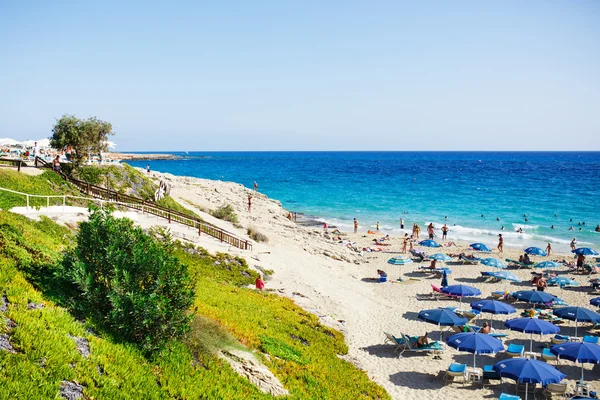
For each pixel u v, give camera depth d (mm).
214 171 184000
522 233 60250
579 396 19672
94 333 12305
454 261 45219
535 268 42312
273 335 19188
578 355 19922
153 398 11062
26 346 10266
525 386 20375
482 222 68062
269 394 14211
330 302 29406
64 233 22703
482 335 21734
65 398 9484
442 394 19719
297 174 166125
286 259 37312
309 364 17953
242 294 24328
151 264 13102
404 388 19938
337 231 59531
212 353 14648
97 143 41906
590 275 40312
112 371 11086
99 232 13820
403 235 59656
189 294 13492
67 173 39281
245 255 33594
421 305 31766
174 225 34031
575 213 74188
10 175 29906
